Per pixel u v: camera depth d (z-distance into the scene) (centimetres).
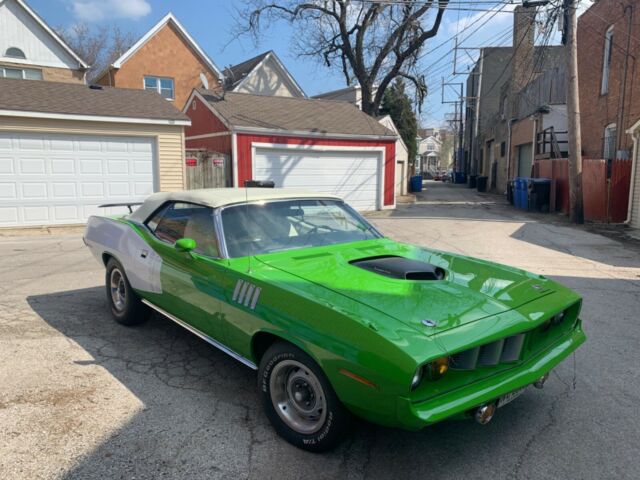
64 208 1230
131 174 1304
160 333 472
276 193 432
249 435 302
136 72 2608
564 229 1246
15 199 1173
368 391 242
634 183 1291
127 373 384
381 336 243
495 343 266
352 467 273
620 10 1598
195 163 1435
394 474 268
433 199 2381
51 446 287
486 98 4284
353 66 2867
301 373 287
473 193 2989
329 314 267
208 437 299
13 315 521
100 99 1322
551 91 2208
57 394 348
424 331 250
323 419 273
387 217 1526
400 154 2603
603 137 1755
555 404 345
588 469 273
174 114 1341
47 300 579
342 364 252
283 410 298
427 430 312
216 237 365
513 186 1953
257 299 307
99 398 344
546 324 305
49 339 452
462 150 5094
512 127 2639
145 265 429
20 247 960
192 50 2733
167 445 290
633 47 1515
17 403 334
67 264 792
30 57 2225
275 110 1697
